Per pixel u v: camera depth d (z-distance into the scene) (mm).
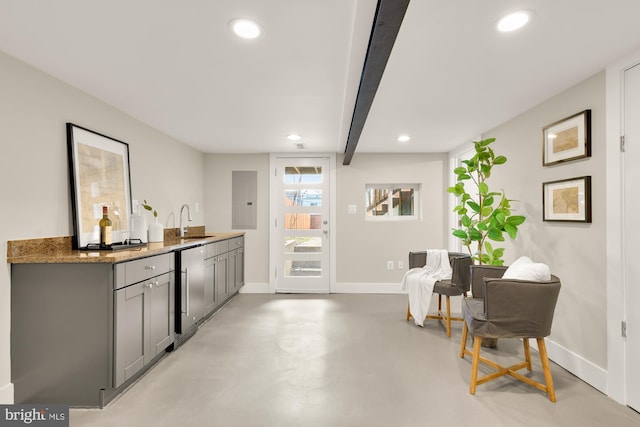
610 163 2123
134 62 2051
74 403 1967
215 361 2607
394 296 4727
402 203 5047
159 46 1862
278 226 4969
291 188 4977
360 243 4953
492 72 2209
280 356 2701
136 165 3209
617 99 2064
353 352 2779
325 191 4961
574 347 2424
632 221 2016
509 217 2801
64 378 1967
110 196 2738
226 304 4289
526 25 1667
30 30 1696
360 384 2258
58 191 2264
